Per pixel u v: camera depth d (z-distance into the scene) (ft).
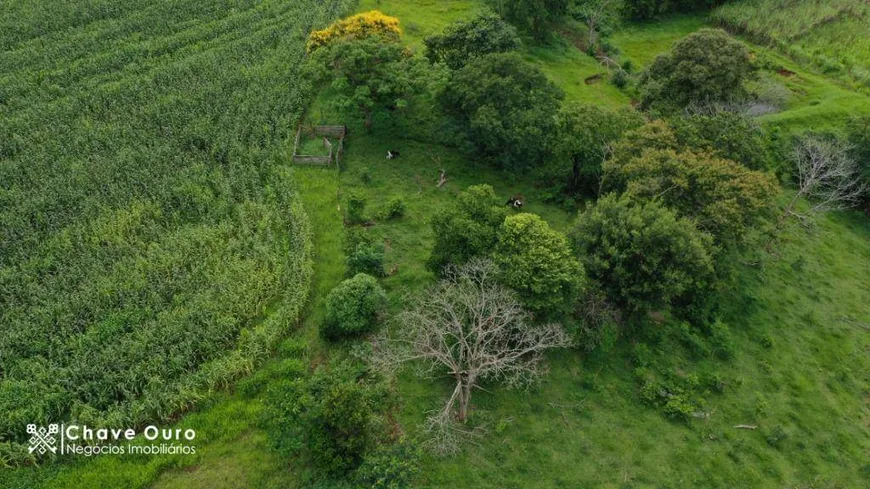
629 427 107.76
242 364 108.78
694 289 123.75
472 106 159.22
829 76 233.35
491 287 110.01
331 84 179.22
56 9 226.17
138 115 172.14
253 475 94.07
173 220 139.13
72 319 114.52
